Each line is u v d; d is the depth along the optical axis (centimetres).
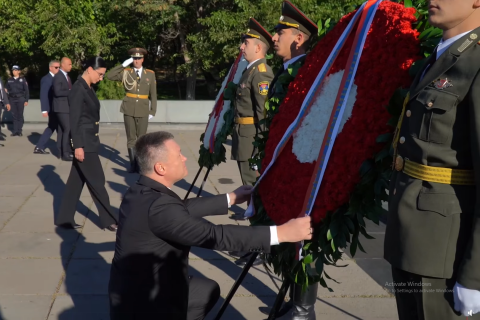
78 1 1586
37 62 2136
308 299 350
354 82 243
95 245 527
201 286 313
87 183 560
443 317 202
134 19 1733
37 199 698
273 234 251
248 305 404
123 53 1923
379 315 387
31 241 535
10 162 947
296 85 298
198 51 1571
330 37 282
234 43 1491
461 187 198
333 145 243
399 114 221
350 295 420
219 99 576
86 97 548
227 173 871
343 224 234
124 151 1080
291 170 270
